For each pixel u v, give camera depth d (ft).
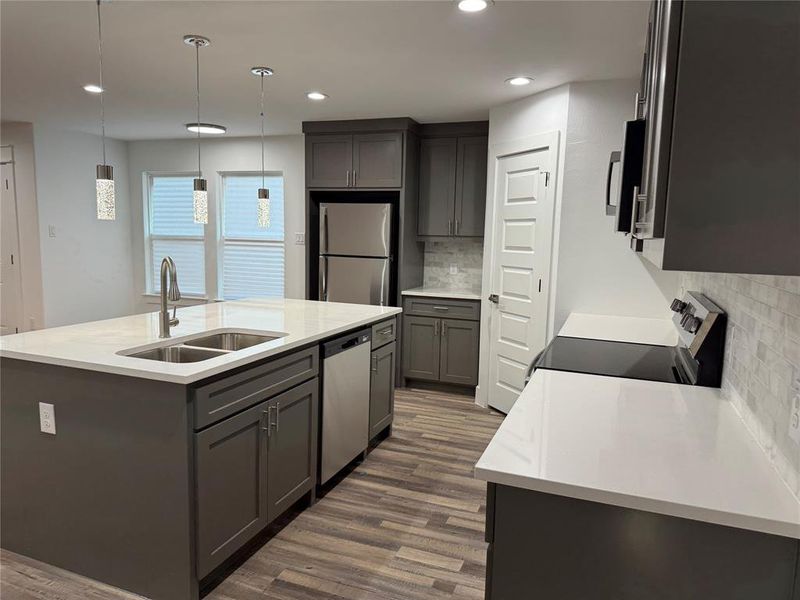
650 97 3.83
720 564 3.27
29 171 17.62
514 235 13.26
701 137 2.64
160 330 8.14
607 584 3.50
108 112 15.30
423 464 10.56
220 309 10.85
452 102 13.29
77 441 6.61
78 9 8.04
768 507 3.15
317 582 6.87
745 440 4.18
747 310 4.69
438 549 7.65
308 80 11.62
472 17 8.11
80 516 6.74
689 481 3.46
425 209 16.19
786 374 3.58
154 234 21.01
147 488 6.28
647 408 4.94
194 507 6.19
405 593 6.70
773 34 2.54
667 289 11.14
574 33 8.66
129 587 6.57
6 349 6.82
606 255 11.53
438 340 15.44
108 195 7.87
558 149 11.69
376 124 15.23
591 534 3.49
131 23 8.57
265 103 13.78
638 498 3.25
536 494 3.57
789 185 2.59
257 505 7.33
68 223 18.72
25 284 18.35
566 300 11.94
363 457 10.71
